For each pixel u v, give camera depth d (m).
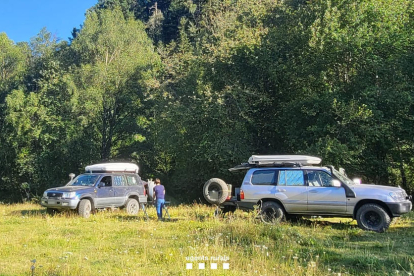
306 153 17.42
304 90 21.11
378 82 18.94
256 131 22.92
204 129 22.47
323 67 19.94
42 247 8.49
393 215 10.20
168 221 12.42
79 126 29.31
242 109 21.16
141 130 30.66
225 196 11.90
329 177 10.96
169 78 29.28
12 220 12.95
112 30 32.03
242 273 6.29
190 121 22.45
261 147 22.98
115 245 8.55
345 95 19.14
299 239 8.66
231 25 26.50
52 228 11.01
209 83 22.52
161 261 7.06
